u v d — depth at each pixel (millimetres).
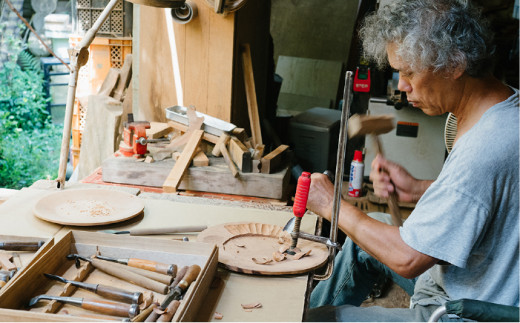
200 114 3113
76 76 2348
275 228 1980
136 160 2699
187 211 2174
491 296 1614
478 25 1536
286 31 6340
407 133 3797
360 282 2258
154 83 3297
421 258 1559
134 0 2281
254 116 3271
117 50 4242
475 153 1498
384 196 2105
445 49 1513
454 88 1604
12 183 5281
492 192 1501
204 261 1631
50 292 1469
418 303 1816
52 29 6082
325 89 6121
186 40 3180
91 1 4145
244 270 1646
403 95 3709
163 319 1322
